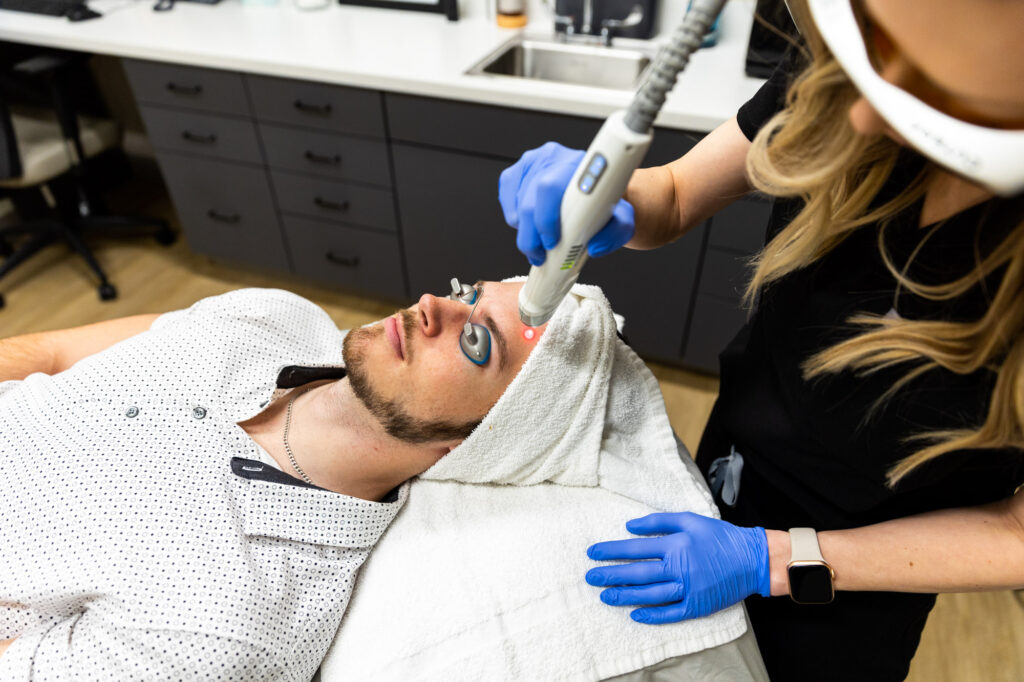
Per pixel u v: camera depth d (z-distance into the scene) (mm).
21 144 2092
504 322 868
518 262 1977
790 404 693
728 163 750
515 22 2025
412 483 948
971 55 320
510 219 712
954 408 542
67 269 2512
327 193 2055
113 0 2262
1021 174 317
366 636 789
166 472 800
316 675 808
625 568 776
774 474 777
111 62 2785
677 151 1547
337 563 823
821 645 794
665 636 772
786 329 673
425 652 767
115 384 902
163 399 891
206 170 2166
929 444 571
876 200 576
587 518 881
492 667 758
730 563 727
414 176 1896
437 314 855
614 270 1849
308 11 2168
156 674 683
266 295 1098
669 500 892
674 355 1991
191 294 2414
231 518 769
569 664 764
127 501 765
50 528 753
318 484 902
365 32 2004
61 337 1070
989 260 457
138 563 721
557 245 573
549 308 646
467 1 2117
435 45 1907
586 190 519
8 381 978
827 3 381
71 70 1977
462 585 813
